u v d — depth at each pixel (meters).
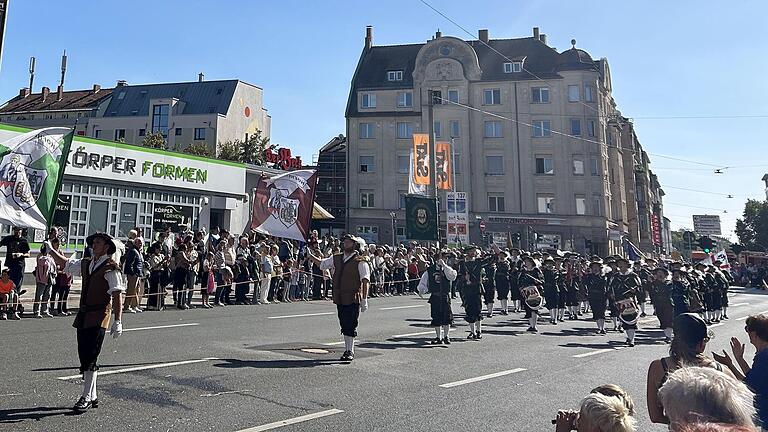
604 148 52.59
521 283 14.13
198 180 23.86
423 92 53.25
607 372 8.66
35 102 75.56
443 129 52.28
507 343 11.52
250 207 26.80
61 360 7.71
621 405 2.62
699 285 17.42
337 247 20.70
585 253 48.88
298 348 9.49
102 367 7.40
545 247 49.34
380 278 22.14
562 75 51.38
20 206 10.88
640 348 11.62
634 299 12.30
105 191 20.64
